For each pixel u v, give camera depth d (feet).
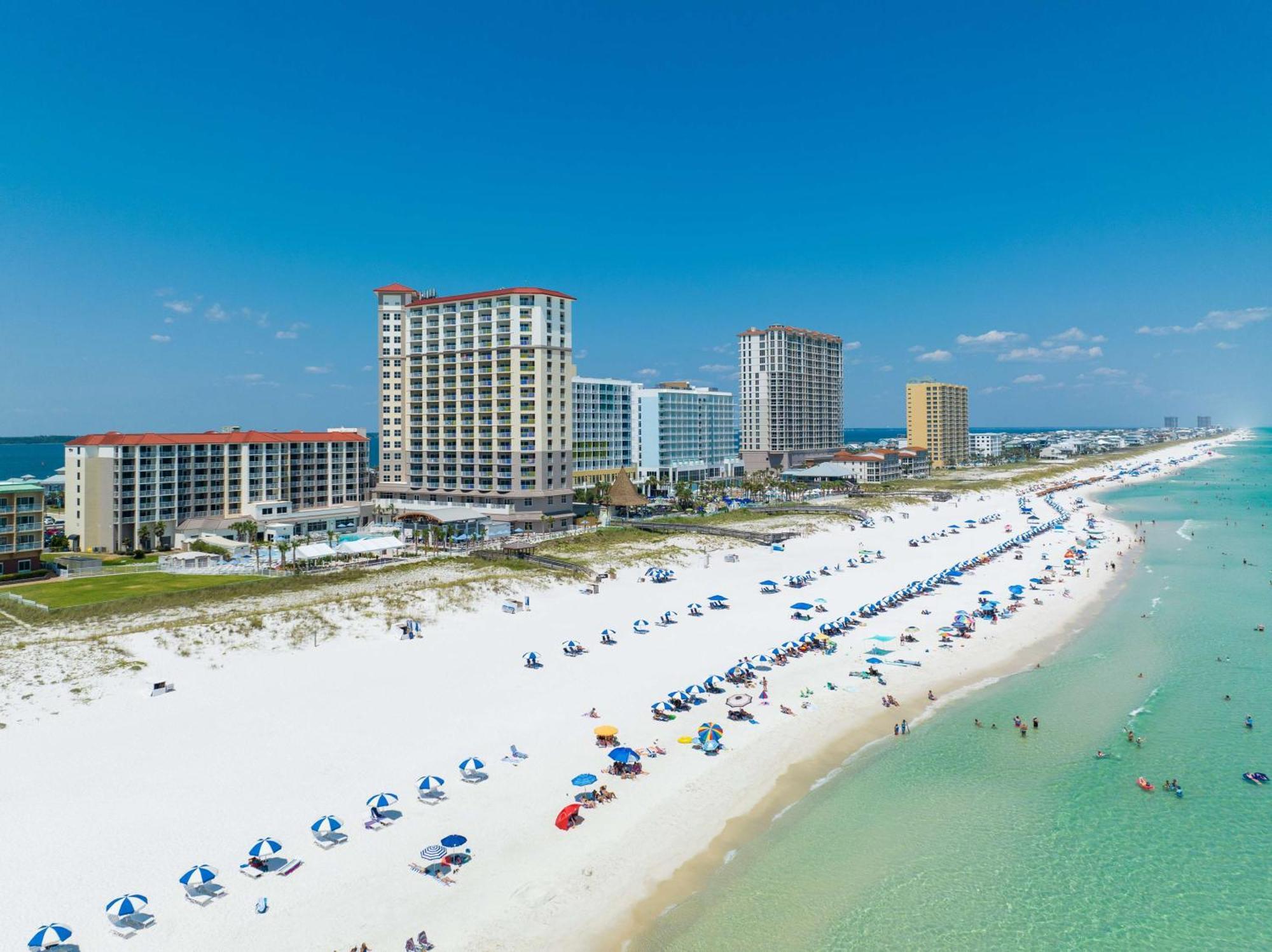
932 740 184.44
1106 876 130.82
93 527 411.95
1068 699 211.20
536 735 178.50
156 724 178.70
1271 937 116.16
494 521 458.50
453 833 137.49
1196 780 163.94
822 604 300.40
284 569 333.42
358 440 540.11
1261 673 231.09
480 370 500.74
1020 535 496.23
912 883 128.06
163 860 126.41
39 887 118.42
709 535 467.11
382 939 110.11
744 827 144.05
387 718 185.88
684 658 237.86
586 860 131.13
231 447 465.06
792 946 112.27
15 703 181.27
